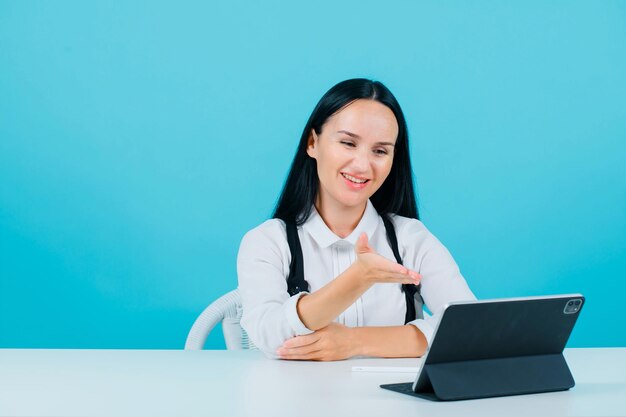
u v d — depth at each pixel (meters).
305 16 4.01
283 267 1.96
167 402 1.12
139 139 3.99
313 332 1.61
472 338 1.16
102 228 3.99
